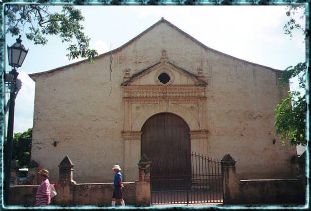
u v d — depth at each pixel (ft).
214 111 58.08
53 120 56.34
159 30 60.95
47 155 55.01
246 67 59.77
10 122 24.30
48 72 57.77
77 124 56.54
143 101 57.77
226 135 57.31
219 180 53.78
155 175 55.93
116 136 56.70
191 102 58.18
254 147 57.00
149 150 57.06
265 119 58.08
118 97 58.03
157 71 58.59
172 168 56.39
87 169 55.21
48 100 56.95
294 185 40.06
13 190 39.01
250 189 39.93
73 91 57.57
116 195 35.70
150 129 57.93
